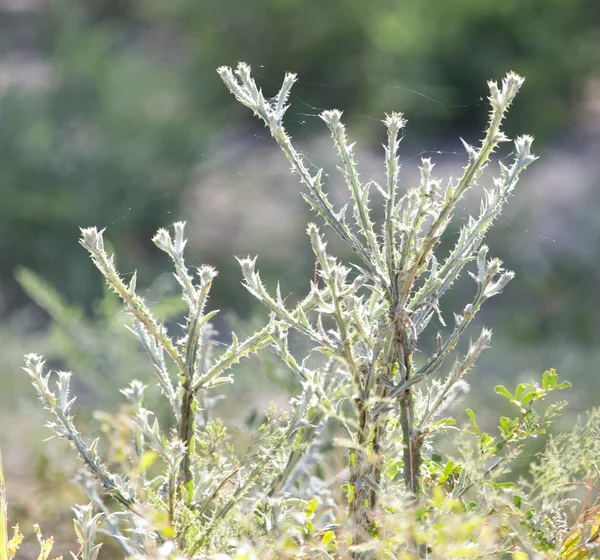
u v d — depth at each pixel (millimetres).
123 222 10102
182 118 12070
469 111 14227
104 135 10828
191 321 1570
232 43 16562
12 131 10211
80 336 4527
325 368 1792
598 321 8742
